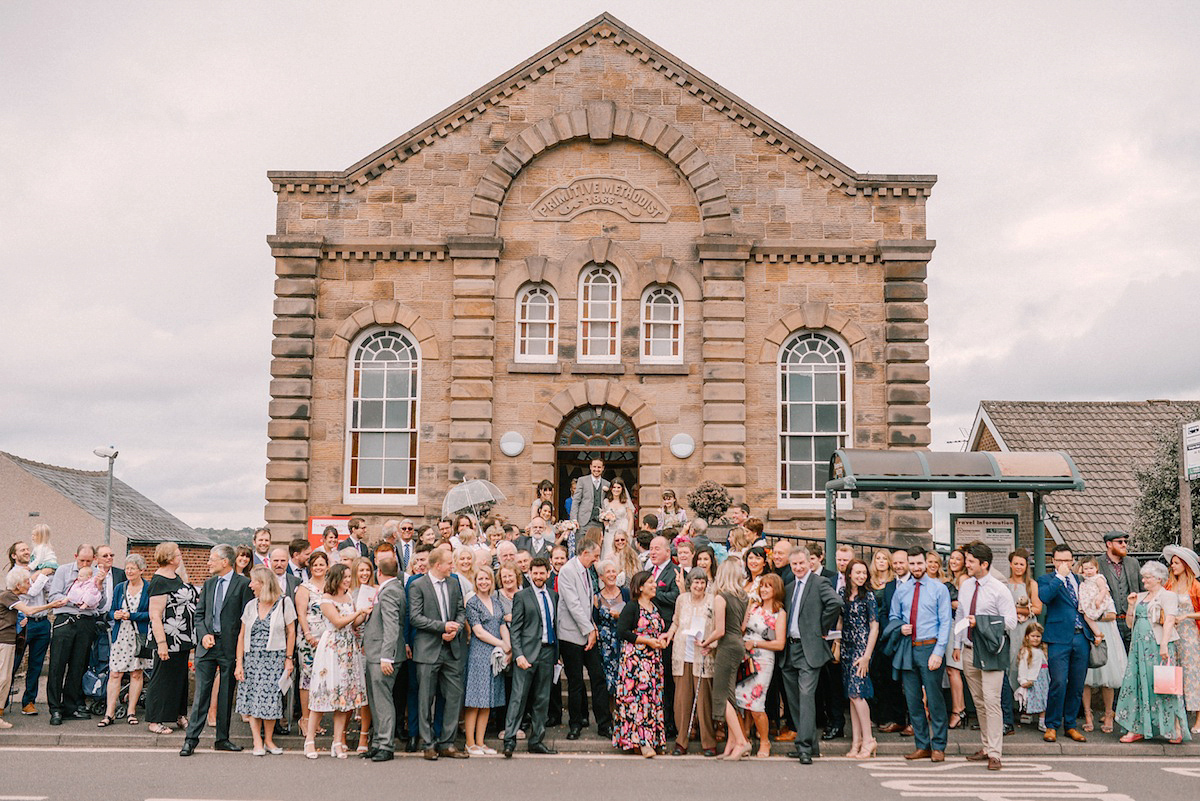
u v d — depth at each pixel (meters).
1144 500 24.50
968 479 16.48
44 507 40.06
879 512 21.41
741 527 14.80
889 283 22.00
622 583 14.45
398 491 21.88
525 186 22.41
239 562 14.58
